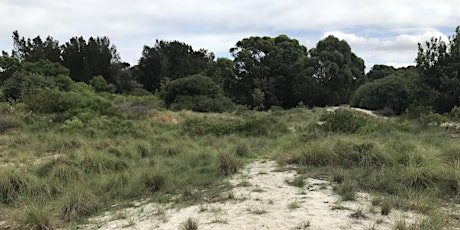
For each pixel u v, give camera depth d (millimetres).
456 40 18922
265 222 3990
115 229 4336
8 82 22219
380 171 6066
